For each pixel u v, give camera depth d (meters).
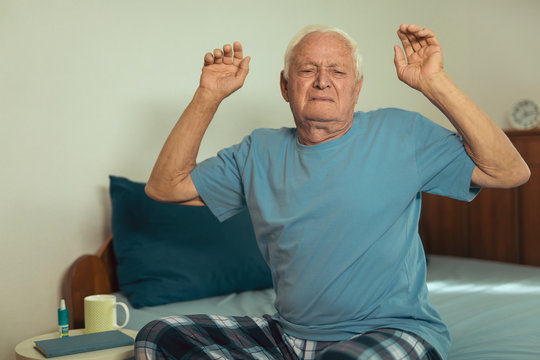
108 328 1.74
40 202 2.15
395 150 1.34
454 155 1.32
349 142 1.38
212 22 2.61
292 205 1.38
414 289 1.37
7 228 2.06
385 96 3.20
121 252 2.21
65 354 1.49
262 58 2.76
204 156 2.58
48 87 2.16
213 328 1.38
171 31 2.50
